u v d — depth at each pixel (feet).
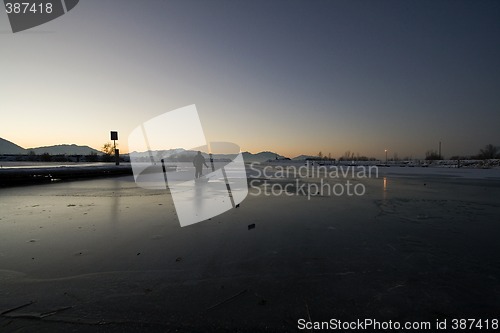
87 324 5.66
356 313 6.21
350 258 9.59
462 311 6.33
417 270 8.60
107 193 26.66
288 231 13.12
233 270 8.48
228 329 5.56
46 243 10.90
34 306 6.32
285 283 7.63
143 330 5.48
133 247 10.54
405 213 17.63
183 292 7.04
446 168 108.37
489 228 13.83
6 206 19.34
